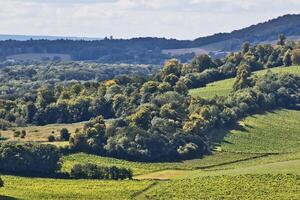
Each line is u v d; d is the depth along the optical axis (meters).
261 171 181.12
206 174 188.12
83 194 170.00
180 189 171.38
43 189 174.50
